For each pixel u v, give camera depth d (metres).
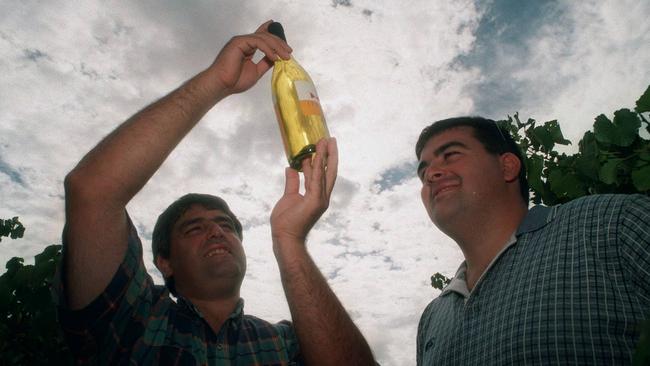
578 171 3.22
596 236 1.90
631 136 2.94
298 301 1.86
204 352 2.02
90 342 1.72
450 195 2.47
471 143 2.60
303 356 1.90
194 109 1.74
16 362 2.88
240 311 2.33
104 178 1.52
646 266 1.72
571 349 1.74
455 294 2.45
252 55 2.02
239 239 2.73
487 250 2.44
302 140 1.96
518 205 2.54
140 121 1.64
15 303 2.93
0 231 3.81
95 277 1.64
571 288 1.85
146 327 1.88
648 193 3.05
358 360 1.89
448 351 2.21
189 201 2.70
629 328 1.69
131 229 1.81
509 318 1.96
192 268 2.36
